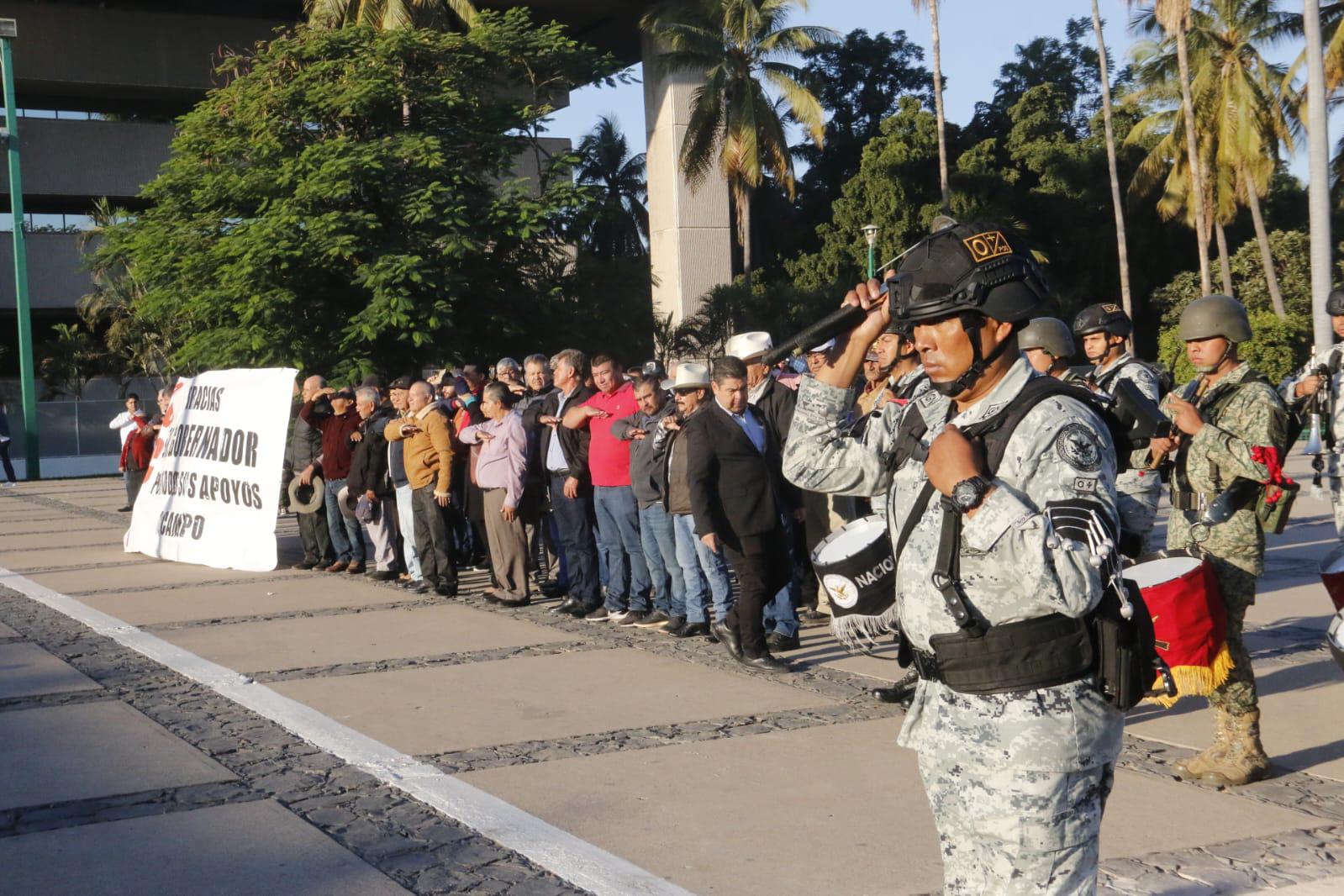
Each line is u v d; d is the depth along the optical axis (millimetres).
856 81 60031
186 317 26250
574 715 6473
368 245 24078
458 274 24766
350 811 4992
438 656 8102
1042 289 2578
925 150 47469
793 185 43750
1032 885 2543
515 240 26109
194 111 26297
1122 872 4160
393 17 32250
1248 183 40688
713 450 7461
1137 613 2553
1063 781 2523
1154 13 37438
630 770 5484
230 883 4246
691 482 7484
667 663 7750
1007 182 48781
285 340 24969
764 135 42531
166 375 40719
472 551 12797
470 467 10672
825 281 48281
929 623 2617
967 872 2635
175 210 26047
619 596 9422
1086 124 58219
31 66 41719
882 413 2930
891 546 3121
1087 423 2504
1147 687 2584
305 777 5461
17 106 43688
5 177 42000
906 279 2600
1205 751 5227
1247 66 40844
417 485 10719
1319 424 6512
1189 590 4676
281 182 24188
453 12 36125
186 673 7660
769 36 41812
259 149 25109
